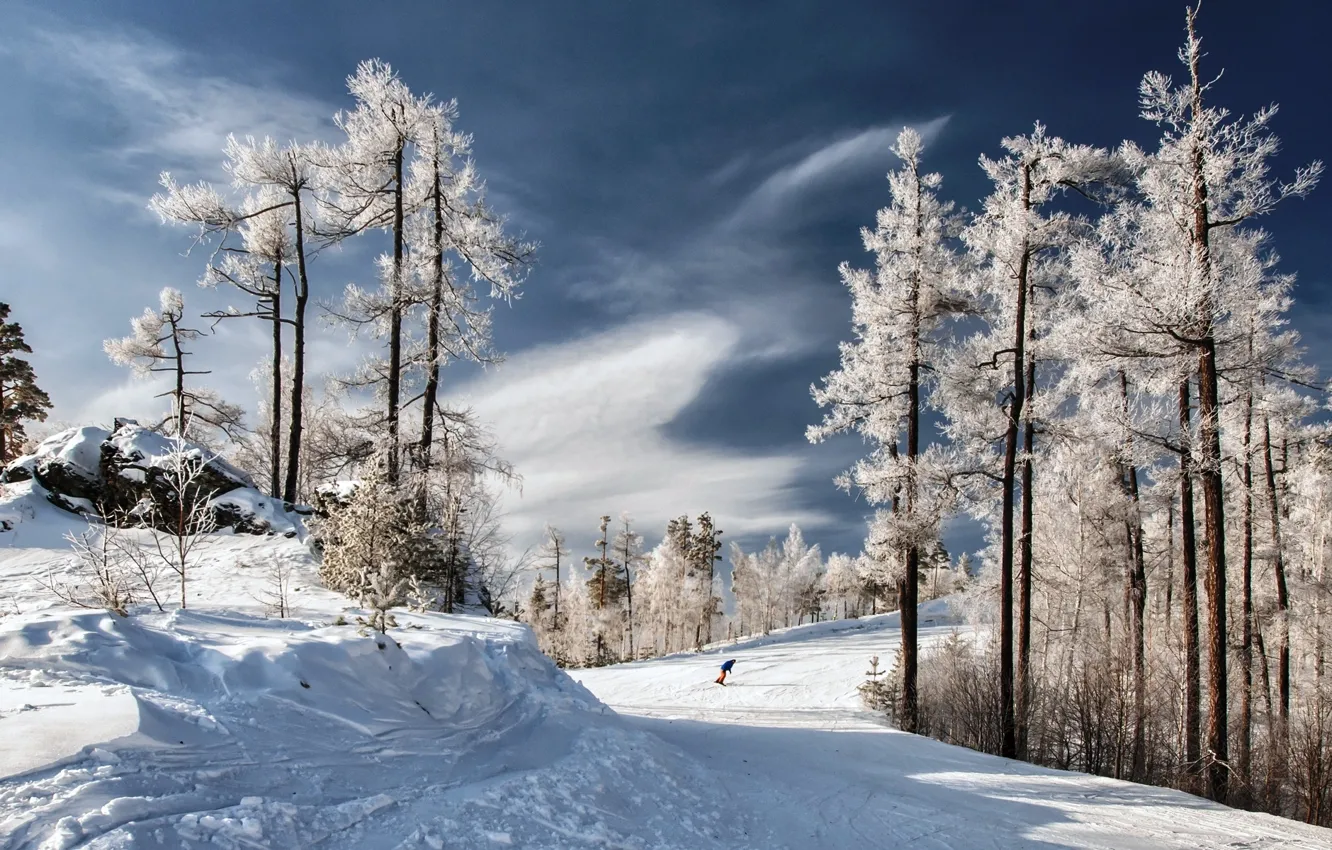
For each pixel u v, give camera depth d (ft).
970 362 54.60
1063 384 49.57
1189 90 40.01
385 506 37.45
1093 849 21.49
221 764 12.91
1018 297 53.26
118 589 24.21
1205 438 40.37
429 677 20.81
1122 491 66.80
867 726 49.01
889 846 19.60
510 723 21.40
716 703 65.62
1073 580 72.59
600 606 181.16
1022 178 53.06
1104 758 45.78
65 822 9.47
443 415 53.93
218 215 57.82
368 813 13.23
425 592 35.24
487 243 54.29
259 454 98.78
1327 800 40.50
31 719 12.54
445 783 15.70
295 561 42.86
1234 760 46.70
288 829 11.71
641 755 21.81
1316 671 66.49
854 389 59.52
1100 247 43.06
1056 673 61.98
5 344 85.46
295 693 16.58
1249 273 39.24
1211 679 39.60
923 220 58.39
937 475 51.80
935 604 156.46
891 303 57.41
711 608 198.59
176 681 15.85
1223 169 39.27
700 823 18.30
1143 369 43.75
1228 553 72.02
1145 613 77.77
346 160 53.62
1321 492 73.77
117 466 48.70
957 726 52.80
